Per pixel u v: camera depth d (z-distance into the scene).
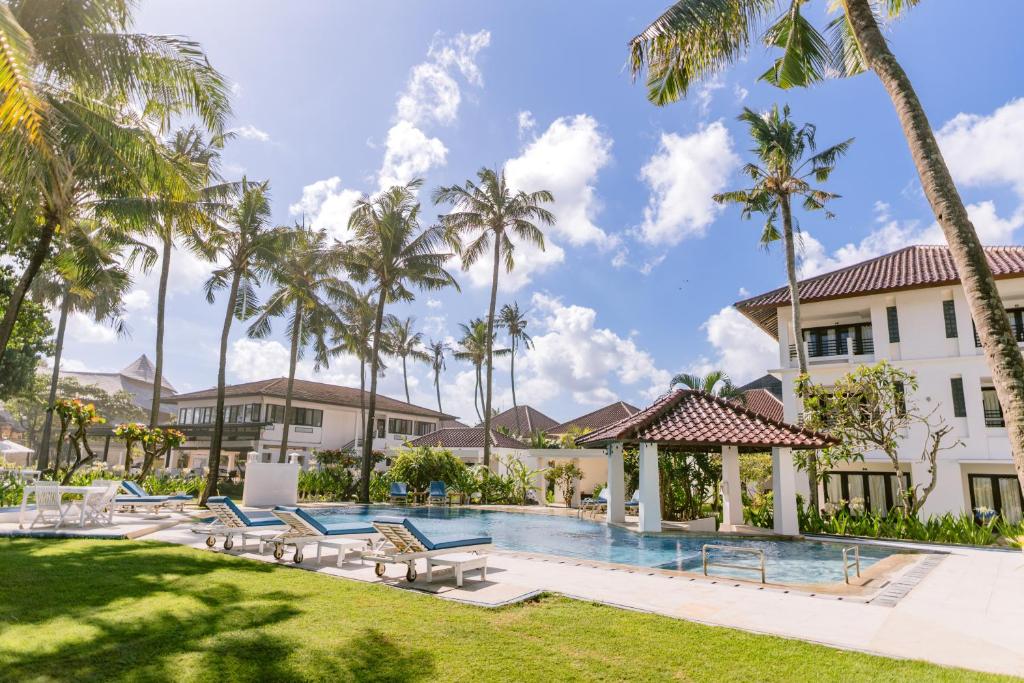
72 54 12.18
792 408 24.47
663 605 7.09
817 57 11.73
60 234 16.61
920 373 22.30
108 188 15.74
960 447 21.34
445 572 8.77
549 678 4.54
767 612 6.88
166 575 7.76
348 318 42.44
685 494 20.44
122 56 12.09
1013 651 5.52
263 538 9.86
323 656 4.85
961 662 5.14
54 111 11.89
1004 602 7.75
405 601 6.83
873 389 18.28
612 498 19.09
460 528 18.36
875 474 23.67
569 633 5.73
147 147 13.30
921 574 10.12
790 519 15.79
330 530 9.59
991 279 5.84
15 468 28.83
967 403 21.42
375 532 10.26
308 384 49.06
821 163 21.91
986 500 21.45
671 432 16.31
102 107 13.55
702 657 5.11
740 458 26.41
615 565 10.05
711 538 15.58
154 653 4.77
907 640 5.82
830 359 24.88
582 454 28.23
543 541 15.38
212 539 10.55
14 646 4.78
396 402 54.53
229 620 5.75
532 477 29.14
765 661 5.04
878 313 23.62
